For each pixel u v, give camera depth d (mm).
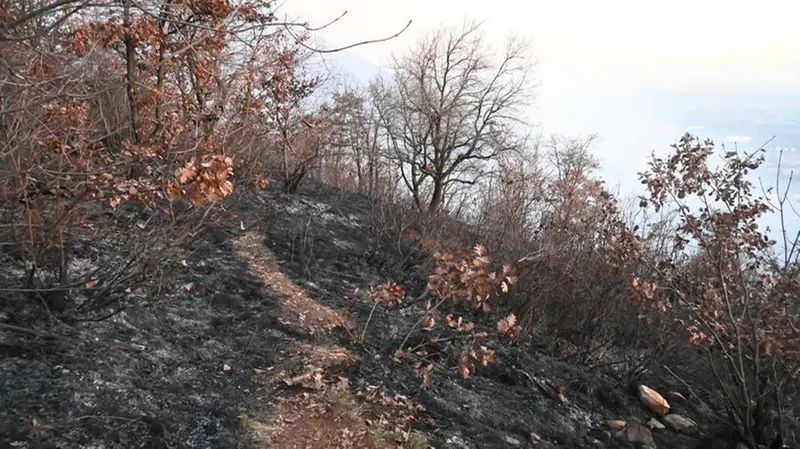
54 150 3672
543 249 6570
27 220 3715
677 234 5305
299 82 7594
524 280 6453
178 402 3521
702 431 5211
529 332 6207
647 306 5535
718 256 4945
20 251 4152
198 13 4777
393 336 5277
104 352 3736
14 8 3293
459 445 3873
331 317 5316
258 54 5680
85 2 2799
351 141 14008
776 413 5242
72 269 4410
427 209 8906
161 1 4539
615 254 5395
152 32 4750
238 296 5246
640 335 6254
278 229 7434
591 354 6184
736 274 5047
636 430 4871
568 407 5031
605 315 6156
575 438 4516
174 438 3182
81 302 4203
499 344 5738
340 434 3635
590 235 6836
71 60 3859
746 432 4984
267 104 6379
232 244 6418
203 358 4117
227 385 3865
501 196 8391
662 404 5371
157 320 4410
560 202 7500
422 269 7172
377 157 14477
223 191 2807
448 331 5672
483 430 4121
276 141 7996
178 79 5590
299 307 5363
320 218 8547
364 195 11328
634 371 5820
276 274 6027
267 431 3486
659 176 5102
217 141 5137
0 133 3438
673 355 5941
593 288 6309
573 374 5555
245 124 5699
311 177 11781
